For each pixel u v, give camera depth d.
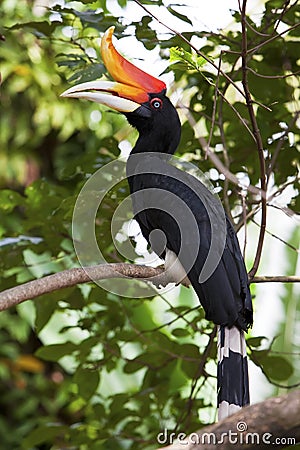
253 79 9.10
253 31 7.95
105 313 9.37
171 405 9.59
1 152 14.73
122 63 8.14
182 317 8.93
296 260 10.78
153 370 9.47
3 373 15.09
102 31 8.48
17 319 14.73
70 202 8.49
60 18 8.84
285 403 4.48
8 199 9.27
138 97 8.11
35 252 9.20
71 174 9.53
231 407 6.66
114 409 9.47
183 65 7.48
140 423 9.48
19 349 15.88
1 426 14.98
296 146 9.59
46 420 14.55
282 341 10.46
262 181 7.28
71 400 12.16
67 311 10.08
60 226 9.01
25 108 14.55
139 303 9.67
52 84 12.95
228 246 7.25
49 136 15.01
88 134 14.06
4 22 10.59
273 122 9.30
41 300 9.10
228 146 9.37
